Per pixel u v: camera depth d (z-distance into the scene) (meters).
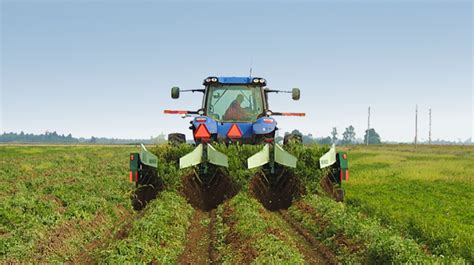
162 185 11.31
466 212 12.55
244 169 10.98
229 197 11.31
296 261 7.10
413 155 51.66
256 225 8.67
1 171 23.97
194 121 11.76
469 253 8.10
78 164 31.72
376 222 10.23
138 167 11.20
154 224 8.90
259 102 12.59
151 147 11.66
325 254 8.25
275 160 10.89
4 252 8.36
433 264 7.02
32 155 47.62
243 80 12.52
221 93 12.59
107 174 22.88
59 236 9.48
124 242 8.15
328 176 11.45
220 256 7.99
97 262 7.94
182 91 12.68
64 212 11.27
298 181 11.35
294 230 9.84
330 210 10.10
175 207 10.29
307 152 11.30
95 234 10.29
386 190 17.45
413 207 13.11
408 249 7.46
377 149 79.31
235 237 8.55
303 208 10.88
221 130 12.13
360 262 7.62
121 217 12.10
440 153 58.66
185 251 8.45
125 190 15.41
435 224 10.22
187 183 11.34
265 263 6.88
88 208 11.73
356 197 14.73
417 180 21.25
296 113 12.70
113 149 70.50
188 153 11.02
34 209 11.38
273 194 11.52
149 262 7.50
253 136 12.04
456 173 24.89
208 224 10.15
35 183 17.75
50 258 8.32
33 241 8.90
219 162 10.73
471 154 54.78
